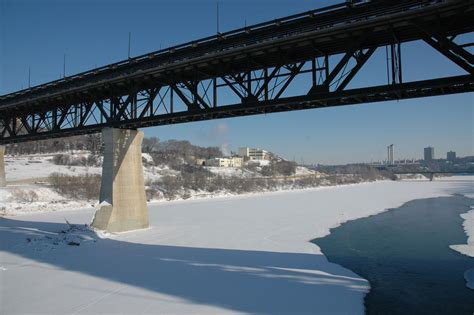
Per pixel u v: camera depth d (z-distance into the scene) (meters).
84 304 15.96
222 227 38.78
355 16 18.75
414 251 28.91
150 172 109.94
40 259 23.91
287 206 64.88
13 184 71.44
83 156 115.94
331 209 59.81
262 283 19.20
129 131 34.06
